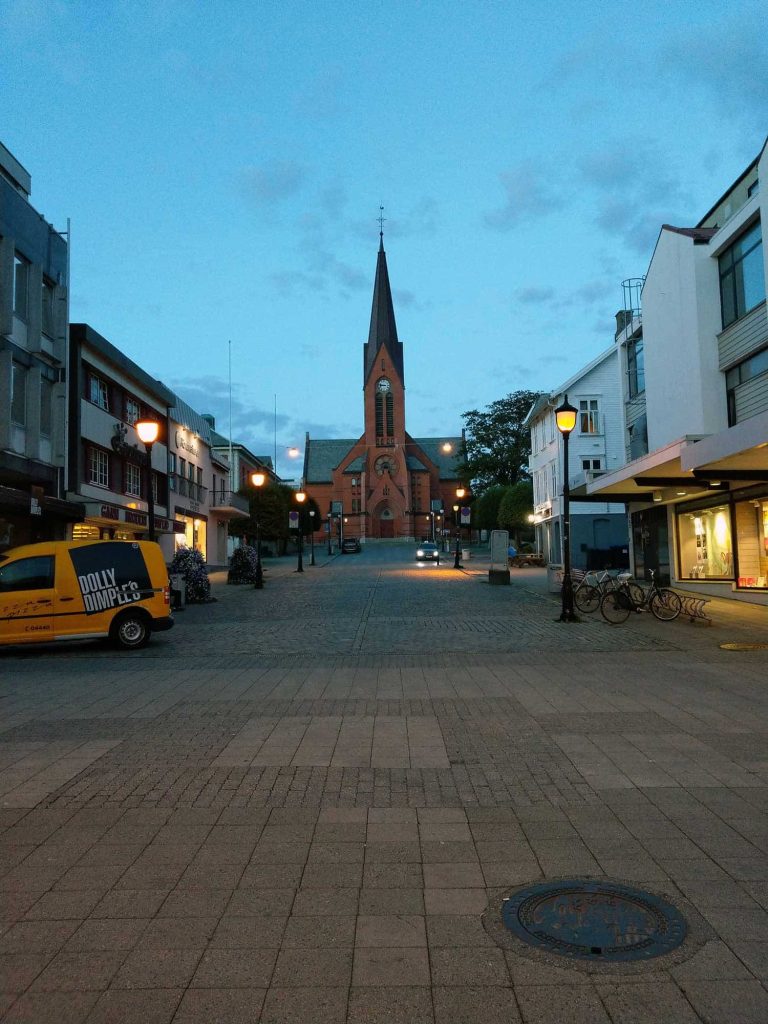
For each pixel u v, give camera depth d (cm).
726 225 2117
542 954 349
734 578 2106
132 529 3328
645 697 932
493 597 2528
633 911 391
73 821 533
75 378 2727
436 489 11819
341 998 319
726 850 468
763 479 1723
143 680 1103
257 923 384
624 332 3097
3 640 1387
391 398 11256
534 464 5481
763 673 1089
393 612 2059
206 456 5006
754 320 1997
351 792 590
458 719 827
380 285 11244
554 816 532
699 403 2230
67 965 347
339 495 11638
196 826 521
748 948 352
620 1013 305
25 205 2280
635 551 2969
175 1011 312
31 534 2445
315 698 952
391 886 425
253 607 2308
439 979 332
